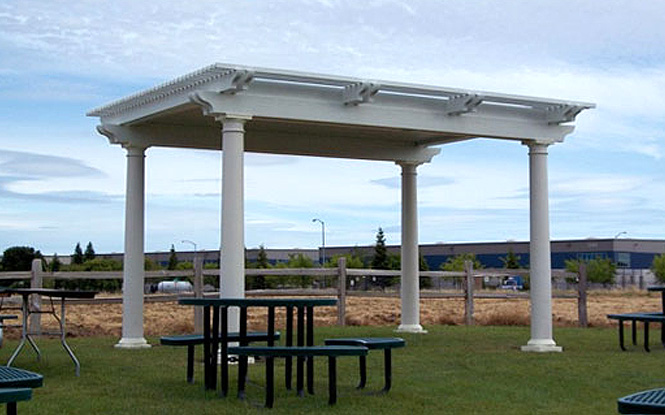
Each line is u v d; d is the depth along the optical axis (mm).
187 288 38438
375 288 48531
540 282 13352
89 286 35438
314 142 15039
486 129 13289
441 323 19656
